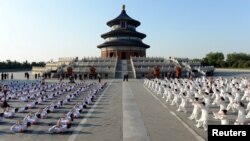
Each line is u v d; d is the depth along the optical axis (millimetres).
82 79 73812
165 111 26703
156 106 29906
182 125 20438
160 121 21859
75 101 34469
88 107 29062
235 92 35344
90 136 17266
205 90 40094
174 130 18812
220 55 176875
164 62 96188
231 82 49312
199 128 19469
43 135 17609
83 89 47156
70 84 59219
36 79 81188
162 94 41906
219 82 51125
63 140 16375
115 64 89125
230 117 23453
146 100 34906
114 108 28391
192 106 30062
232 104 26344
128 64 92625
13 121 22281
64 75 84625
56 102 33000
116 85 58750
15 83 58250
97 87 50406
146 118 23078
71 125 20438
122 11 134500
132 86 56375
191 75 80562
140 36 128125
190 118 22734
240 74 102812
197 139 16516
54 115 24734
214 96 38062
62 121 19688
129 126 20031
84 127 19766
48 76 84750
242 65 143625
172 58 102188
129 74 84500
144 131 18516
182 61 102562
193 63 100625
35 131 18703
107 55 120062
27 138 16859
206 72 95250
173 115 24562
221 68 146625
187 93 33531
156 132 18219
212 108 29016
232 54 178375
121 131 18516
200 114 24547
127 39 123500
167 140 16281
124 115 24438
